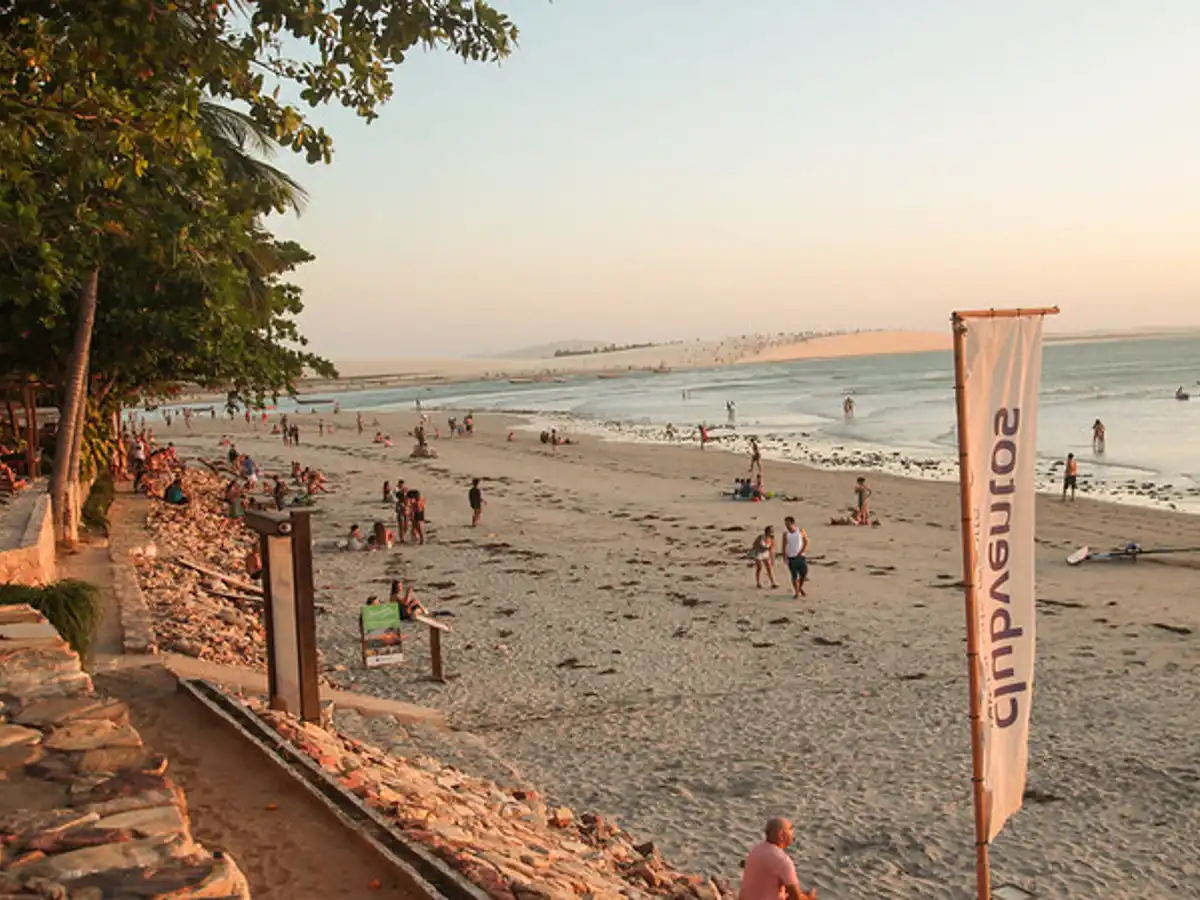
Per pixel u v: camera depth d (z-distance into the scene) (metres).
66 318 21.11
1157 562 24.92
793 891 7.48
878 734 13.76
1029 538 7.49
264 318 25.42
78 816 4.91
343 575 25.58
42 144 10.92
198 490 38.34
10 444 27.30
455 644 18.73
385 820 6.65
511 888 6.06
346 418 110.44
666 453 57.72
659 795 11.94
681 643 18.66
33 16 8.19
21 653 8.04
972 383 7.29
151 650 12.27
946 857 10.38
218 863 4.43
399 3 8.87
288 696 10.22
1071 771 12.37
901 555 26.86
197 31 8.42
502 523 33.72
